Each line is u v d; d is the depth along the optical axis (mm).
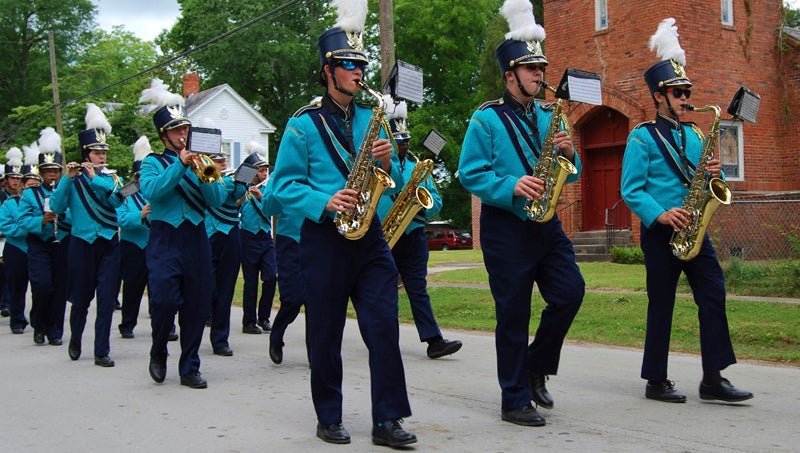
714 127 6566
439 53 44219
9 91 49531
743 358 8461
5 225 12469
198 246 7832
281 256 9039
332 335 5613
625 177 6766
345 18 5531
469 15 43125
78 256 9461
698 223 6441
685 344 9195
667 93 6785
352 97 5684
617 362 8492
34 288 11195
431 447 5480
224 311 9984
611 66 20922
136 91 40094
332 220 5477
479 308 12844
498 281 5953
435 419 6262
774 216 18453
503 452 5324
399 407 5492
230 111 41688
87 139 9547
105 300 9273
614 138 21625
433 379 7910
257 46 45469
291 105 47250
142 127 34750
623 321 10766
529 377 6352
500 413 6438
